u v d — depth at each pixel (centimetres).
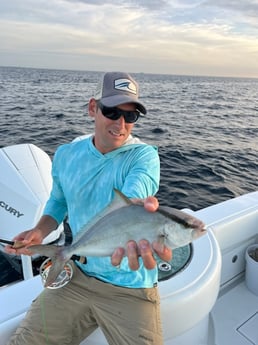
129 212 136
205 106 2866
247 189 757
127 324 166
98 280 180
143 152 171
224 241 271
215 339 241
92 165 178
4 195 351
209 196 702
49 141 1120
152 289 175
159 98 3472
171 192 708
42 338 169
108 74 176
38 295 191
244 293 286
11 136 1184
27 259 293
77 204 181
